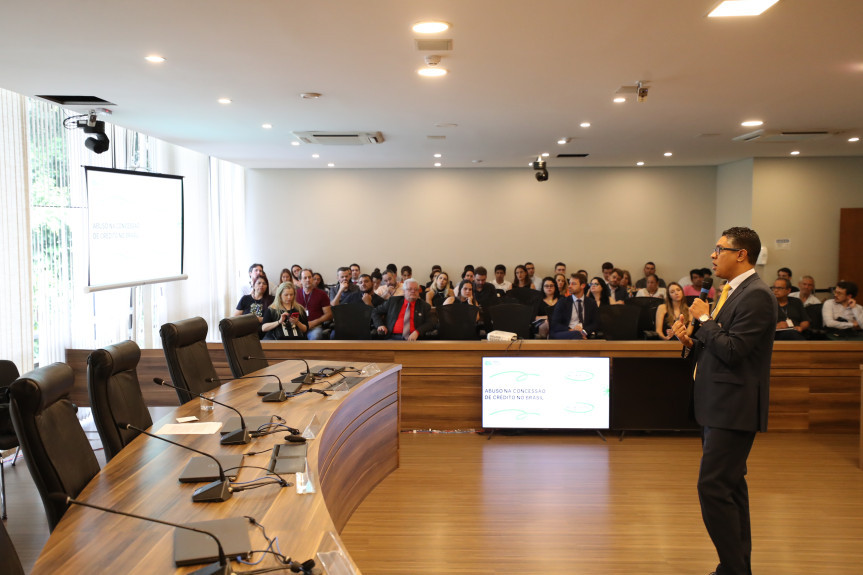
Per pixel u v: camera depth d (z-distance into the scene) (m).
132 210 6.72
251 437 2.67
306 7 3.29
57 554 1.62
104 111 5.84
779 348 5.43
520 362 5.23
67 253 5.98
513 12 3.37
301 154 8.98
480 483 4.21
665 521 3.61
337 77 4.68
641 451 4.91
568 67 4.42
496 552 3.23
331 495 3.07
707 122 6.53
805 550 3.29
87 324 6.20
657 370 5.21
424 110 5.88
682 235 10.95
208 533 1.51
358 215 11.04
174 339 3.45
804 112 6.03
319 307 7.46
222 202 9.85
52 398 2.25
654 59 4.23
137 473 2.23
